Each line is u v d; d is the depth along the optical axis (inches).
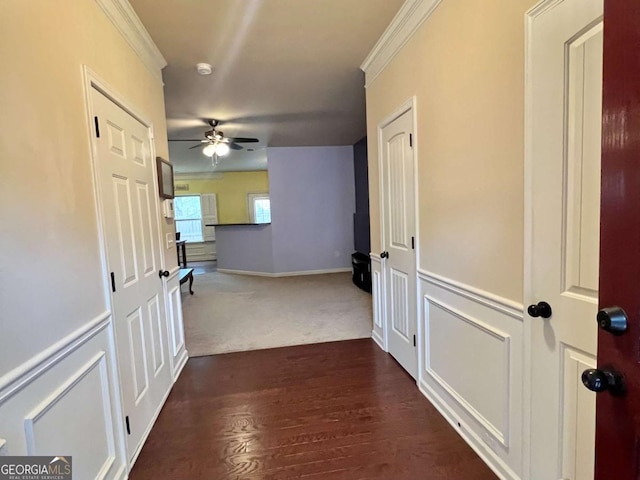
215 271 301.9
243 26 88.8
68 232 50.9
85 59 58.8
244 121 179.0
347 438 74.2
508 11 54.5
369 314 163.8
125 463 65.4
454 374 76.5
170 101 143.9
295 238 269.9
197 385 100.2
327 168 269.1
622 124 27.4
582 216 43.9
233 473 65.2
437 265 81.4
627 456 28.0
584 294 44.3
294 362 113.9
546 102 47.9
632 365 27.3
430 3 76.2
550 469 51.3
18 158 40.8
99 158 61.9
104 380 59.7
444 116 74.5
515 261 56.0
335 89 137.6
